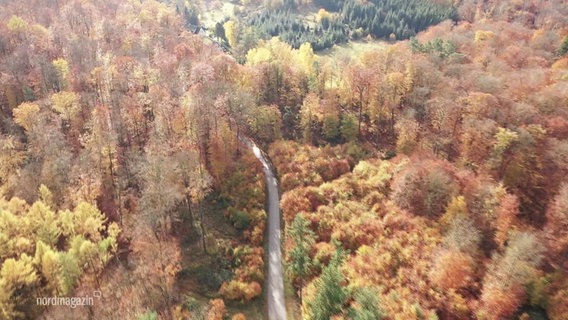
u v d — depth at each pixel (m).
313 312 66.31
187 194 93.94
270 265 87.19
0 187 91.19
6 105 120.19
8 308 64.19
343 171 107.88
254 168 109.31
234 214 96.12
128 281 74.62
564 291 63.09
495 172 95.81
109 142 96.12
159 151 95.75
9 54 136.12
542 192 90.12
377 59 148.50
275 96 139.25
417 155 106.25
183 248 87.50
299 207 95.75
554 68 132.88
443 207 88.62
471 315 64.88
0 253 72.19
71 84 124.62
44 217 77.19
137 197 92.94
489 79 120.69
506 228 77.56
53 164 89.88
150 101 112.31
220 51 183.88
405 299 68.62
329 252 82.00
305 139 122.44
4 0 185.75
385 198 96.25
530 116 103.62
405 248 78.75
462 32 180.62
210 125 106.56
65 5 185.00
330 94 131.38
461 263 70.25
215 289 80.12
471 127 102.50
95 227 77.69
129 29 166.38
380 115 127.69
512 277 66.00
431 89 124.88
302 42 199.25
